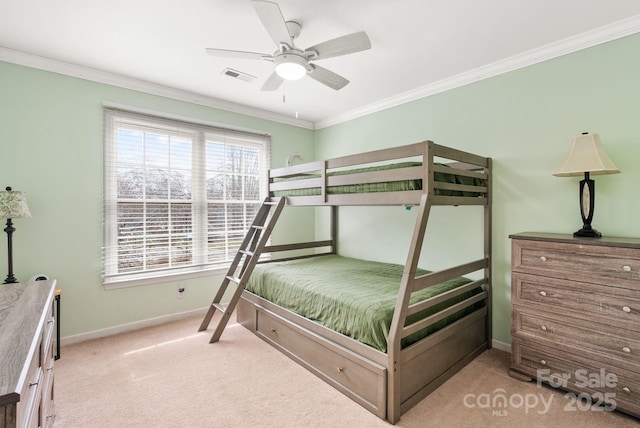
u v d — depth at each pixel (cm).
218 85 331
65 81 282
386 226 371
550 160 248
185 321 344
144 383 222
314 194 285
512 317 229
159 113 331
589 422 181
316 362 236
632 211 212
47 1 193
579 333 198
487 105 284
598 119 226
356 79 312
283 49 197
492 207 281
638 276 176
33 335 111
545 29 223
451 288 252
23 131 264
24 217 240
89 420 183
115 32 229
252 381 226
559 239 204
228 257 390
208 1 193
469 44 245
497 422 182
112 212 308
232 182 394
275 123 433
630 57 213
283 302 276
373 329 194
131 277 319
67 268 285
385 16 208
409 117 348
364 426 180
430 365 211
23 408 91
